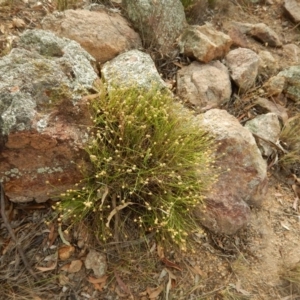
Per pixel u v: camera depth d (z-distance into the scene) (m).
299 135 1.29
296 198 1.19
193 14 1.50
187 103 1.23
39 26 1.22
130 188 0.88
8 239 0.87
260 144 1.21
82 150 0.86
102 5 1.33
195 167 0.97
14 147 0.81
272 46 1.56
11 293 0.83
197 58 1.31
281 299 0.97
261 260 1.03
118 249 0.90
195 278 0.95
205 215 1.00
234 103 1.31
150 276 0.91
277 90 1.35
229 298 0.94
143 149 0.91
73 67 0.91
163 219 0.90
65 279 0.86
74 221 0.86
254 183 1.07
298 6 1.67
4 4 1.24
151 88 0.97
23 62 0.88
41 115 0.82
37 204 0.92
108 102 0.91
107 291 0.88
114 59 1.13
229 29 1.54
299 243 1.08
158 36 1.29
